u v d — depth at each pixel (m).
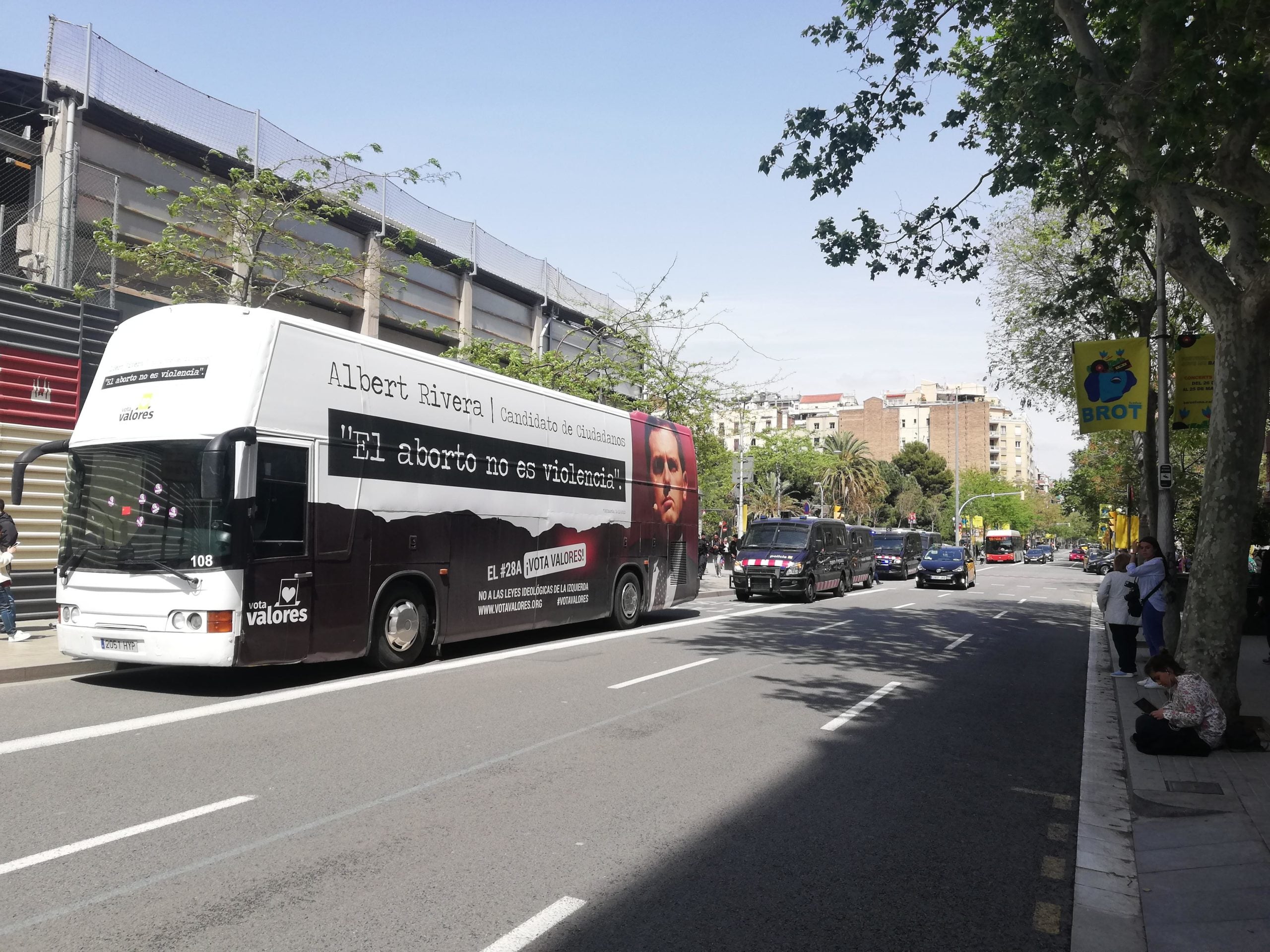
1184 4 7.42
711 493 40.00
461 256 24.50
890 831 5.79
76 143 15.78
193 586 9.08
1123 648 13.12
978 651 15.98
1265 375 8.54
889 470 104.38
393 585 11.32
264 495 9.52
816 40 12.20
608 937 4.05
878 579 46.22
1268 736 8.43
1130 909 4.72
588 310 30.28
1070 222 12.74
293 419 9.91
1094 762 8.03
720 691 10.60
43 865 4.65
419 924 4.10
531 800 6.09
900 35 11.55
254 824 5.39
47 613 14.68
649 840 5.39
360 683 10.31
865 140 11.95
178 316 9.91
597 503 15.96
